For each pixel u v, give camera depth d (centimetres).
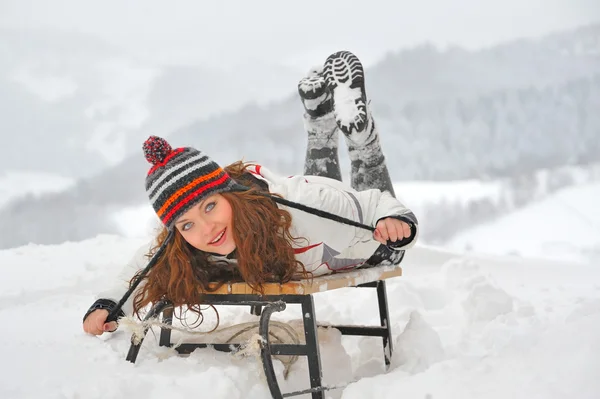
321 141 543
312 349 277
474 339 341
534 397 239
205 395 262
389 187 519
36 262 582
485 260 613
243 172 325
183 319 355
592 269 599
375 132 511
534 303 431
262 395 278
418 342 314
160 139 291
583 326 291
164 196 287
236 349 305
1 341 334
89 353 307
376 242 330
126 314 325
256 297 292
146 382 267
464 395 249
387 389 263
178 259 297
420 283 476
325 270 322
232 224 289
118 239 688
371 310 436
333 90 502
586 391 236
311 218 305
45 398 252
